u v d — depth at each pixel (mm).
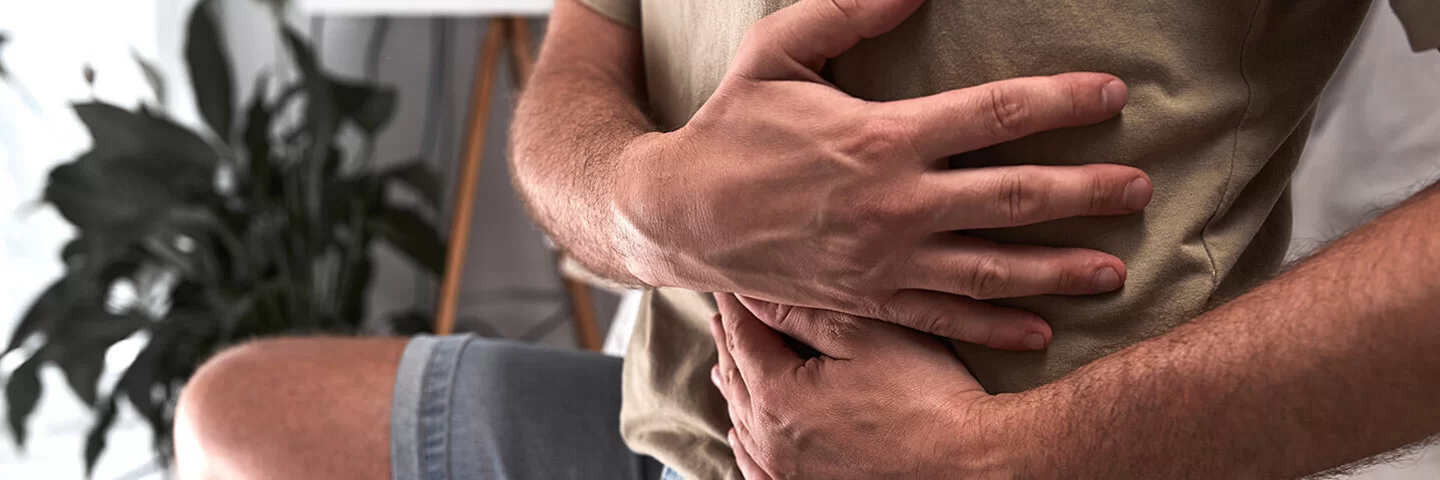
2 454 2635
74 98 2543
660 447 946
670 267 829
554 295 2812
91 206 2139
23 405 2135
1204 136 752
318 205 2412
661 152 824
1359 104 1153
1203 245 756
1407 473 943
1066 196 741
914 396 784
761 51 797
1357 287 688
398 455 1053
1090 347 766
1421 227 685
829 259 776
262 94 2391
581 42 1021
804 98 781
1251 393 699
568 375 1087
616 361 1113
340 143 2756
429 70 2756
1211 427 707
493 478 1045
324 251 2461
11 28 2461
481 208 2781
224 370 1113
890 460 781
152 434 2482
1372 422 680
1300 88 766
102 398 2678
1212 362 710
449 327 2291
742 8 838
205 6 2322
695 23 891
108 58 2564
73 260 2186
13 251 2547
